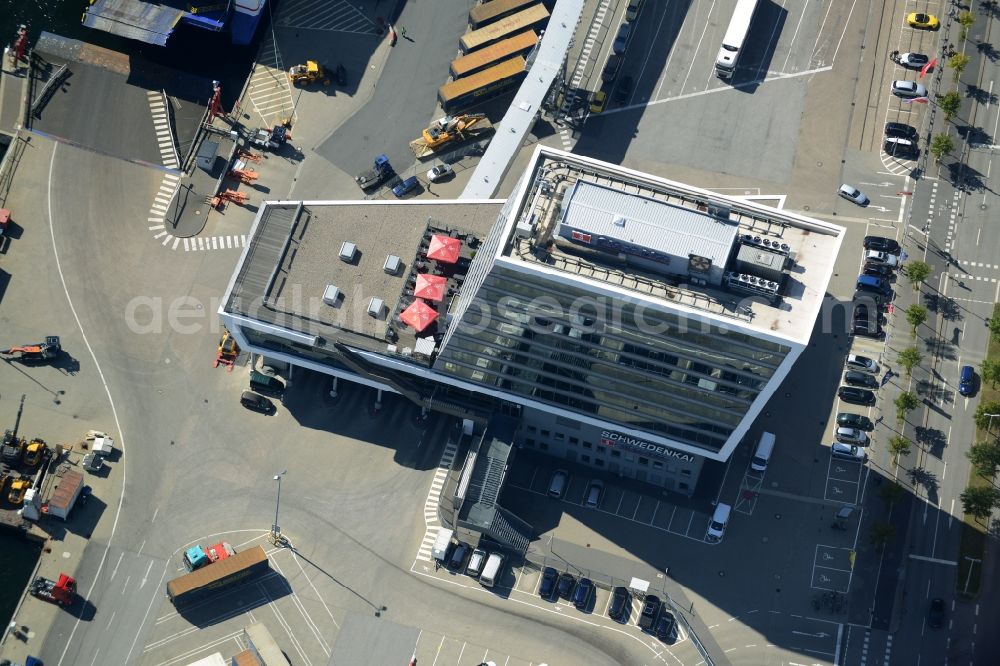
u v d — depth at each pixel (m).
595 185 198.12
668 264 195.75
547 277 195.62
